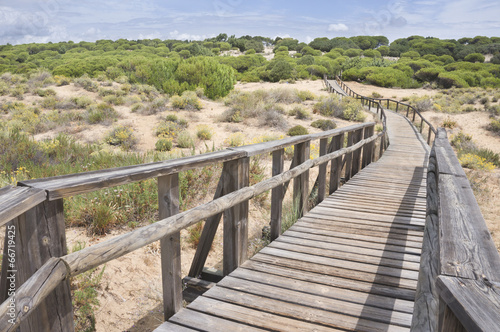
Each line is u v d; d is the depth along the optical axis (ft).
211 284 10.27
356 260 11.21
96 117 55.72
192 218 7.67
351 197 19.74
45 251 4.77
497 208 28.04
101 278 11.67
